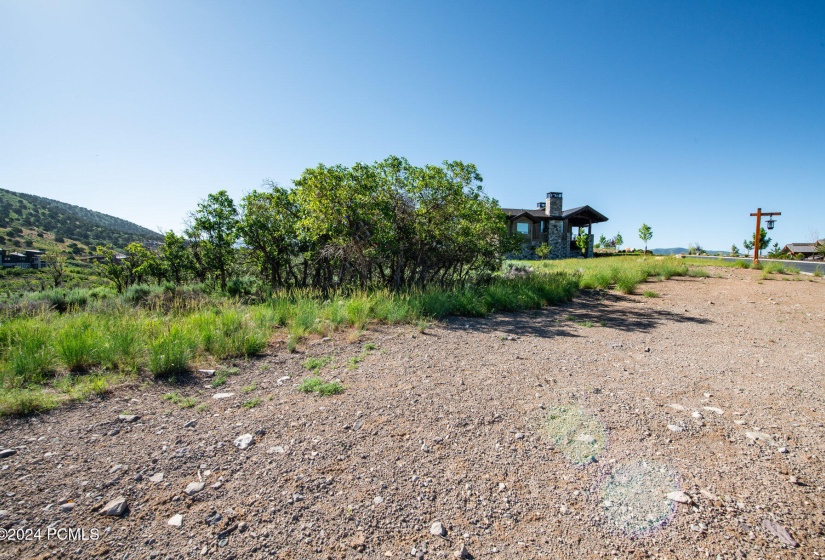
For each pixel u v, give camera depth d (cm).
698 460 261
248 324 629
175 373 434
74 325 556
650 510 213
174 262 1504
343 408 345
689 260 2242
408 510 215
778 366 470
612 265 1689
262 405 354
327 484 237
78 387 381
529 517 211
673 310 883
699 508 214
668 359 502
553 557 185
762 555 181
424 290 1022
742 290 1106
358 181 940
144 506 215
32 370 404
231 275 1466
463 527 204
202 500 221
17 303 935
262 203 1145
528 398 367
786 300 938
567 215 4031
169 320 642
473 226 1073
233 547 188
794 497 221
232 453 270
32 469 247
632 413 333
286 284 1214
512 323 743
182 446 279
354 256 1006
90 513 209
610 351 541
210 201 1227
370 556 185
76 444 280
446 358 502
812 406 347
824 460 259
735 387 398
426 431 302
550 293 1005
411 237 1056
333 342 584
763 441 285
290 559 181
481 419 322
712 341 599
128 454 267
